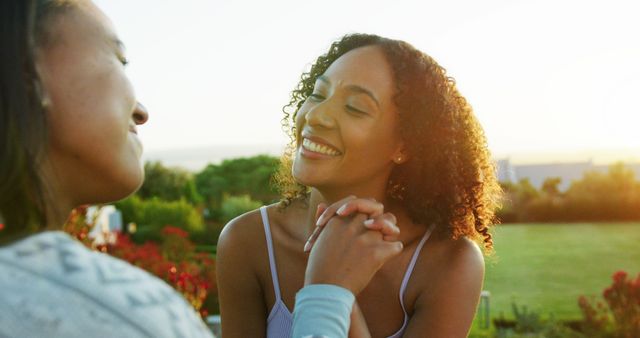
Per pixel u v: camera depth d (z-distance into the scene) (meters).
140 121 0.76
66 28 0.66
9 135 0.58
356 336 1.09
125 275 0.57
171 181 24.89
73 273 0.55
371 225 0.91
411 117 1.25
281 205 1.47
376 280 1.33
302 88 1.56
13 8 0.60
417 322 1.31
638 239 19.91
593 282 14.35
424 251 1.34
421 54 1.31
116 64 0.70
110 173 0.68
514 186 23.98
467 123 1.41
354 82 1.21
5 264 0.54
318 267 0.88
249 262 1.45
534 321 9.14
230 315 1.46
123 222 19.20
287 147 1.61
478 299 1.35
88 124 0.66
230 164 26.94
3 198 0.60
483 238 1.49
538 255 17.52
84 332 0.52
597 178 23.98
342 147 1.20
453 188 1.34
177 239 10.86
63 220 0.68
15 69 0.59
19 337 0.51
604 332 8.43
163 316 0.56
